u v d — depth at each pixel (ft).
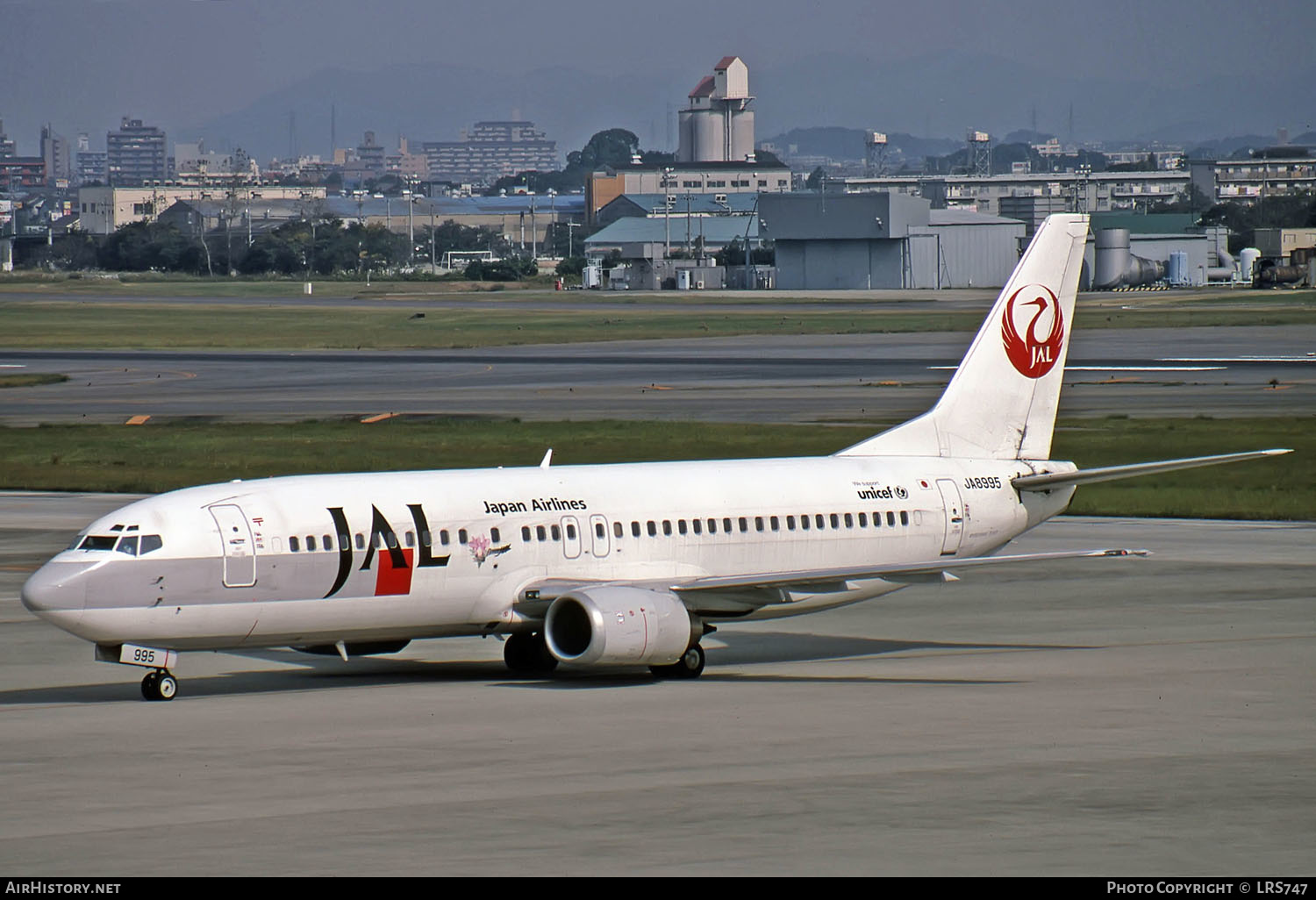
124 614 378.32
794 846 243.40
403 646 435.12
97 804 273.13
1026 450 514.27
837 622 534.78
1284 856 236.84
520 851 240.53
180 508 392.06
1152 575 618.03
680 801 272.92
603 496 439.22
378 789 283.79
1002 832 251.19
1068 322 517.96
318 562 396.98
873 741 326.44
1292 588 584.40
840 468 479.82
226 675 440.04
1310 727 341.62
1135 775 292.81
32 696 400.67
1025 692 391.04
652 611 404.57
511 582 420.36
